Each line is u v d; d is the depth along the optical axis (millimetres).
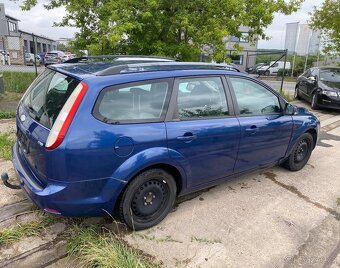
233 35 9086
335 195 4355
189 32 8055
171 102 3238
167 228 3344
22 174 3072
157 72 3205
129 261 2689
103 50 8109
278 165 5145
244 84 3963
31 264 2744
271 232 3398
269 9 8875
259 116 4094
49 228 3217
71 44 9070
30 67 25656
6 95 10367
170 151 3176
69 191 2748
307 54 26094
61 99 2871
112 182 2896
